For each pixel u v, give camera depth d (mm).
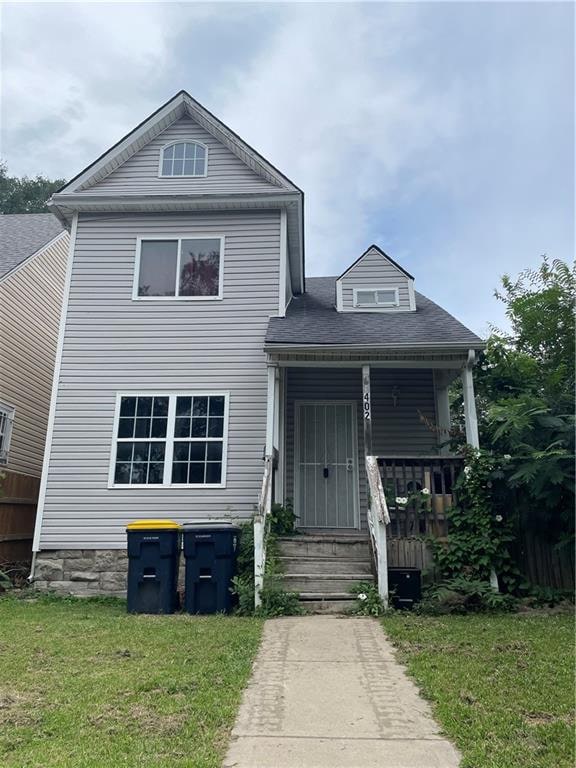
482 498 7926
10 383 12508
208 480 9539
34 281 13711
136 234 10734
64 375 10031
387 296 11133
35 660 4918
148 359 10102
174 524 7844
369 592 7242
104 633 5992
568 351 10508
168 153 11227
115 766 2939
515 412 8133
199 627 6312
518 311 11141
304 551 8281
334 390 11391
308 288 14281
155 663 4824
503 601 7258
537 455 7496
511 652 5164
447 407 11188
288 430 11211
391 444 11078
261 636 5891
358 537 8430
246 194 10562
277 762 3072
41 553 9328
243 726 3562
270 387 8992
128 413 9875
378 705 3941
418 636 5777
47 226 16172
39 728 3445
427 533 8055
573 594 7719
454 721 3613
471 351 8719
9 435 12453
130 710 3750
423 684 4320
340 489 10898
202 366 10047
